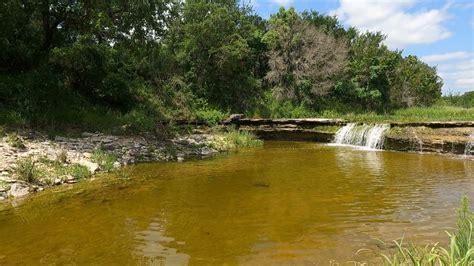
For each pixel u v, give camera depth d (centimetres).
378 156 1888
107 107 2458
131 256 645
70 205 963
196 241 713
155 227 797
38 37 2388
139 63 3062
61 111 2050
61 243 706
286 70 4019
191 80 3497
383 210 909
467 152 1880
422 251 538
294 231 765
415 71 5156
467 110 3422
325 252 654
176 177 1338
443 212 885
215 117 2877
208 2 3903
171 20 2595
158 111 2720
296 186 1186
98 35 2505
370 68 4241
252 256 641
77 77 2409
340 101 4181
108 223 822
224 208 939
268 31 4184
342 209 922
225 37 3525
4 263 618
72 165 1355
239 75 3703
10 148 1389
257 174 1397
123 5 2302
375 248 668
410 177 1320
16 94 1967
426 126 2259
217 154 1977
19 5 2056
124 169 1487
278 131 2773
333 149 2208
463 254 469
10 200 1002
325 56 4169
